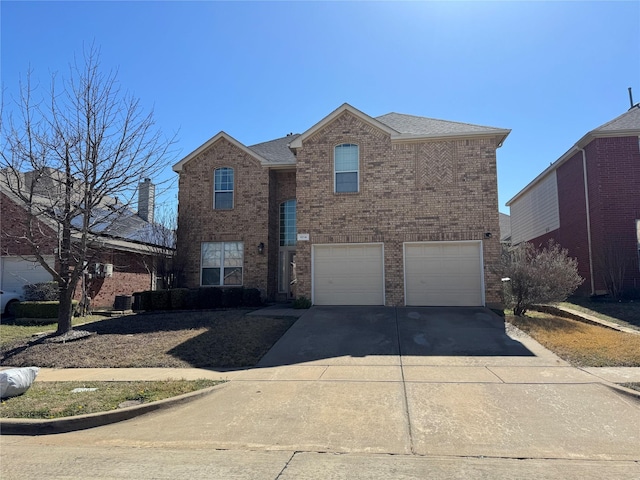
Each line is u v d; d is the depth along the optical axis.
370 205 15.38
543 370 8.13
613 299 15.71
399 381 7.63
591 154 17.66
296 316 13.39
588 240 17.88
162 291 16.16
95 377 8.59
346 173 15.76
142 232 21.38
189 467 4.69
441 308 14.31
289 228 19.34
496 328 11.52
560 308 14.18
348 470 4.52
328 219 15.57
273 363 9.23
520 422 5.76
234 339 11.01
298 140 16.05
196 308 16.05
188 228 18.58
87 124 11.71
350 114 15.82
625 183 16.80
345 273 15.40
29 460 5.01
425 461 4.73
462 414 6.06
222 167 18.95
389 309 14.17
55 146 11.58
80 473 4.60
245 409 6.54
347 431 5.61
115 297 17.98
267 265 18.12
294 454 4.99
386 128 15.43
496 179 14.84
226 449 5.20
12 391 7.18
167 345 10.78
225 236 18.52
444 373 8.07
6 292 16.45
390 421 5.88
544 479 4.27
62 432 6.05
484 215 14.77
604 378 7.49
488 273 14.56
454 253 14.91
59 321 11.93
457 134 15.00
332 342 10.67
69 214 11.75
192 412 6.54
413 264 15.05
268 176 18.61
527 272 13.03
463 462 4.70
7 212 17.59
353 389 7.25
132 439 5.63
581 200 18.67
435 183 15.12
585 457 4.79
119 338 11.71
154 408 6.66
